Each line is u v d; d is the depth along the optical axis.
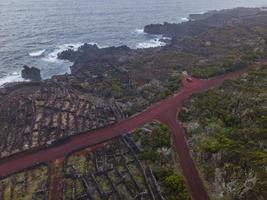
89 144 69.56
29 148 68.19
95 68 117.25
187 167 60.22
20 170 61.84
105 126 75.75
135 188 57.50
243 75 94.69
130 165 63.03
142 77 104.50
